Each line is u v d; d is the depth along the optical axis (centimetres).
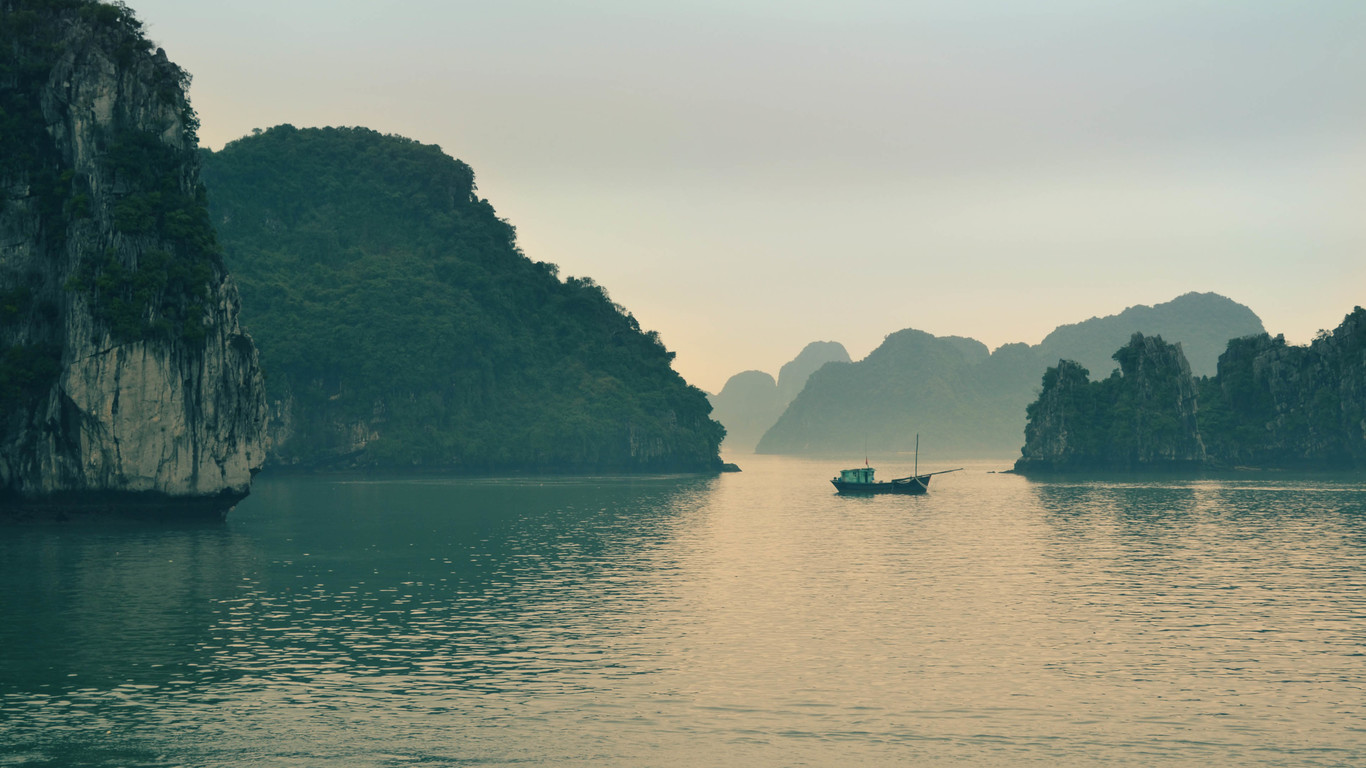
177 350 9494
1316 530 10169
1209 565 7400
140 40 9931
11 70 9562
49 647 4438
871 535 9694
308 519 10844
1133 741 3316
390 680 3959
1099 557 7894
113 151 9356
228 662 4206
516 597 5831
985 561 7625
